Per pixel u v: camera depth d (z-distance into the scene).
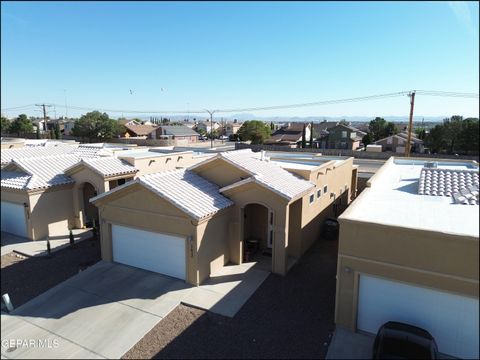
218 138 109.12
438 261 9.90
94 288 14.23
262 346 10.70
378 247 10.62
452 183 16.14
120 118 126.38
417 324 10.55
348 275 11.16
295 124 90.00
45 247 18.81
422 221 11.38
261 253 17.66
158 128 93.38
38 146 32.53
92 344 10.86
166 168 25.86
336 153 57.53
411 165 24.05
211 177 17.41
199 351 10.49
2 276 15.45
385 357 9.28
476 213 12.30
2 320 12.14
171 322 11.92
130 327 11.65
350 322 11.40
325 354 10.37
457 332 10.09
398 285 10.66
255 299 13.31
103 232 16.61
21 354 10.45
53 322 11.98
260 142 77.31
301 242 17.00
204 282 14.66
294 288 14.15
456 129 55.94
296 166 21.45
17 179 20.77
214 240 15.27
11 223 20.95
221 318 12.12
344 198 25.95
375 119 87.31
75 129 78.31
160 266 15.39
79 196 21.86
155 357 10.25
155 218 14.98
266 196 15.23
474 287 9.58
